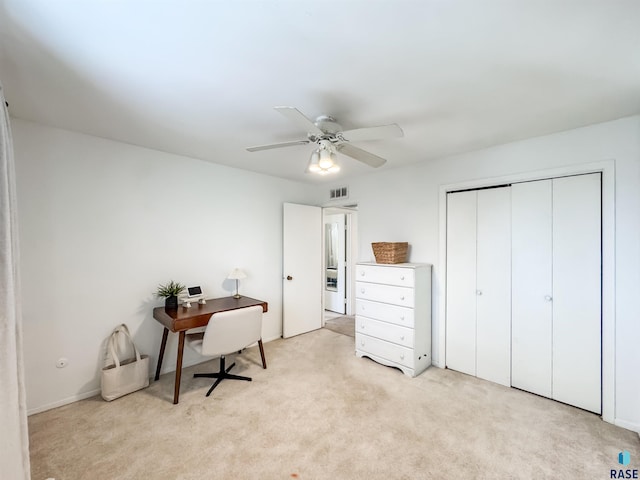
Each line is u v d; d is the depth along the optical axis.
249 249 3.69
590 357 2.23
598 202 2.21
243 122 2.20
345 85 1.67
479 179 2.80
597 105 1.90
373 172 3.71
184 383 2.70
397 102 1.86
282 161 3.24
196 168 3.18
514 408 2.28
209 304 3.00
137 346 2.74
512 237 2.62
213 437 1.94
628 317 2.06
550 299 2.42
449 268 3.03
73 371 2.39
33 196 2.21
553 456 1.77
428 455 1.78
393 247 3.09
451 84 1.65
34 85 1.67
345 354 3.40
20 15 1.12
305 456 1.77
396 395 2.48
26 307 2.19
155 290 2.87
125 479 1.60
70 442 1.89
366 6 1.10
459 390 2.56
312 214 4.36
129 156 2.70
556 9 1.11
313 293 4.38
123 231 2.67
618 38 1.26
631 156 2.06
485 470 1.66
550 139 2.41
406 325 2.88
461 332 2.94
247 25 1.20
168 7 1.10
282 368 3.02
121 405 2.32
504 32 1.23
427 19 1.16
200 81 1.63
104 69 1.52
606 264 2.15
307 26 1.20
